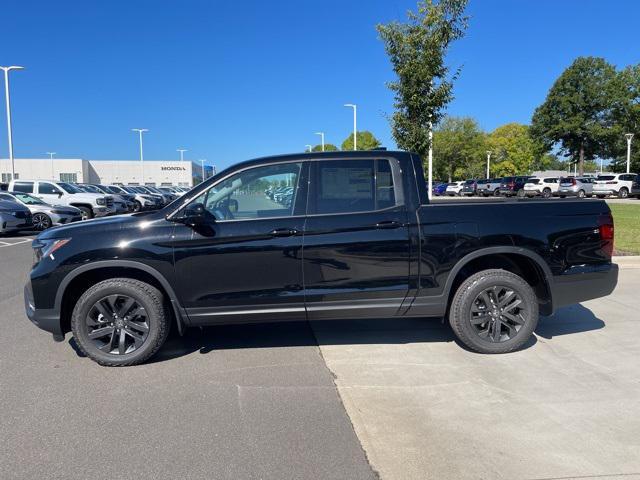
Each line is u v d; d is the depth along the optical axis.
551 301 4.69
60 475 2.84
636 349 4.80
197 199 4.47
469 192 50.44
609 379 4.11
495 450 3.06
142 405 3.71
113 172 85.50
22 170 78.19
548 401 3.72
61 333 4.51
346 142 75.31
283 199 4.51
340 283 4.47
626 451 3.04
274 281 4.43
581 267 4.71
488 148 72.88
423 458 2.98
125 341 4.50
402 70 10.61
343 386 4.02
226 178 4.50
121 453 3.06
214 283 4.40
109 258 4.32
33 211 18.33
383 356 4.69
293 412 3.58
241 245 4.37
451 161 70.50
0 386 4.05
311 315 4.52
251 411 3.60
